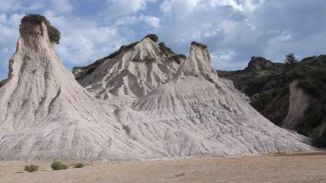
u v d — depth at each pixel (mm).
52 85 93312
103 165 58781
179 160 65625
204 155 82562
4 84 92812
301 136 105250
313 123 129375
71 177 38656
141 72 150875
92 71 188625
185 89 108500
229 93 110812
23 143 76125
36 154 73688
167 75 150500
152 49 164250
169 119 98062
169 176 35781
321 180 26656
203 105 104875
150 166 50500
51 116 85938
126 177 36469
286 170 35281
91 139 77688
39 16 100250
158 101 104812
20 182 35312
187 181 30875
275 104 159375
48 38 102375
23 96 90312
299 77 153250
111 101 125750
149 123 93562
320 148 100250
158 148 84000
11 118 86062
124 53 162250
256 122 103125
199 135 93188
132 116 95750
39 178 38812
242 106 107938
